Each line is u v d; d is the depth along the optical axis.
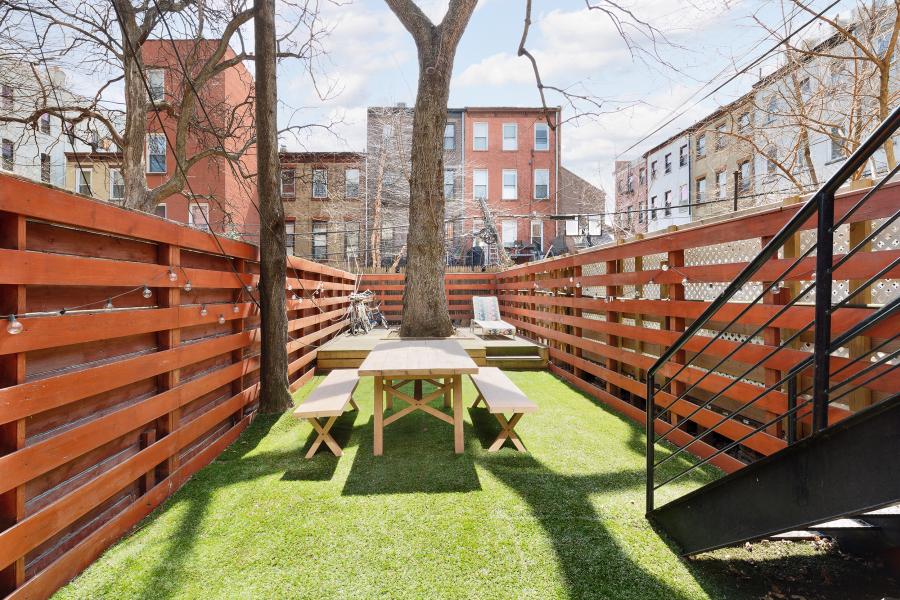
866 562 2.02
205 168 13.87
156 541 2.19
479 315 9.46
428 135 6.27
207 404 3.36
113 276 2.15
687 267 3.50
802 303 2.56
